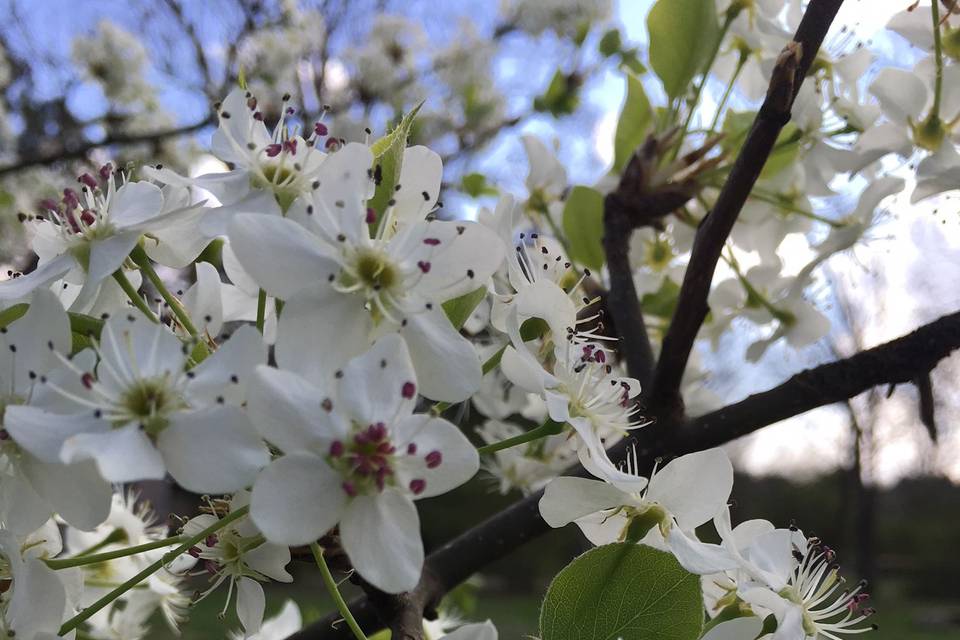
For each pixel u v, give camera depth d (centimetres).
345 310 9
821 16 12
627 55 26
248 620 10
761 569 11
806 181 18
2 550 10
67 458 8
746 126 18
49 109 49
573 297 13
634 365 16
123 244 10
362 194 10
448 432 9
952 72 16
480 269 10
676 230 20
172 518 12
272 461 8
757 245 19
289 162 10
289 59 51
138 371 9
